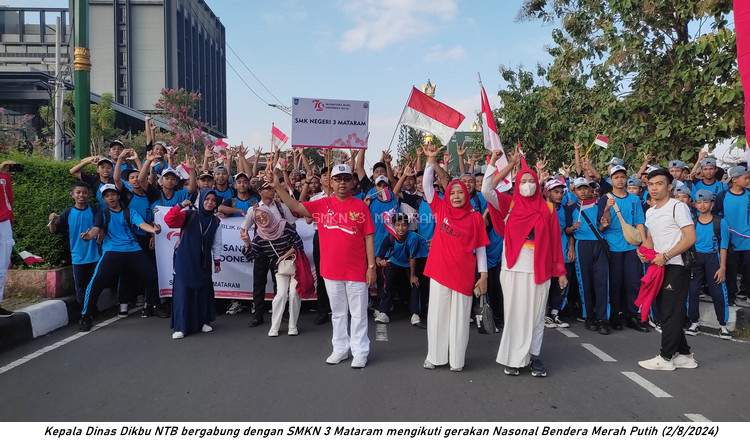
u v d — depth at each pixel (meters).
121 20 86.31
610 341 6.87
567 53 12.98
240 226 8.22
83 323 6.96
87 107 10.05
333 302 5.77
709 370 5.66
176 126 34.94
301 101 7.85
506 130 18.09
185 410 4.44
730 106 9.55
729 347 6.62
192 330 6.90
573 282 8.29
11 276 7.54
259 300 7.42
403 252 7.61
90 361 5.71
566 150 16.31
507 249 5.47
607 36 11.06
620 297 7.61
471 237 5.52
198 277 6.89
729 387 5.13
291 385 5.05
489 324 5.91
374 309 8.20
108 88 86.31
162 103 35.56
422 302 7.73
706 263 7.23
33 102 47.94
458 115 8.13
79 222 7.16
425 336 7.00
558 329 7.52
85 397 4.70
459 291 5.46
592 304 7.56
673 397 4.86
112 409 4.45
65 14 73.50
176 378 5.21
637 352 6.35
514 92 19.11
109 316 7.82
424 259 7.61
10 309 6.82
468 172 8.62
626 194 7.50
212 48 112.69
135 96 86.69
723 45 9.31
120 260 7.16
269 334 6.83
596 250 7.41
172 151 9.59
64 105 31.34
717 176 9.77
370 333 7.16
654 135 10.32
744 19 5.82
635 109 10.70
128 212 7.30
